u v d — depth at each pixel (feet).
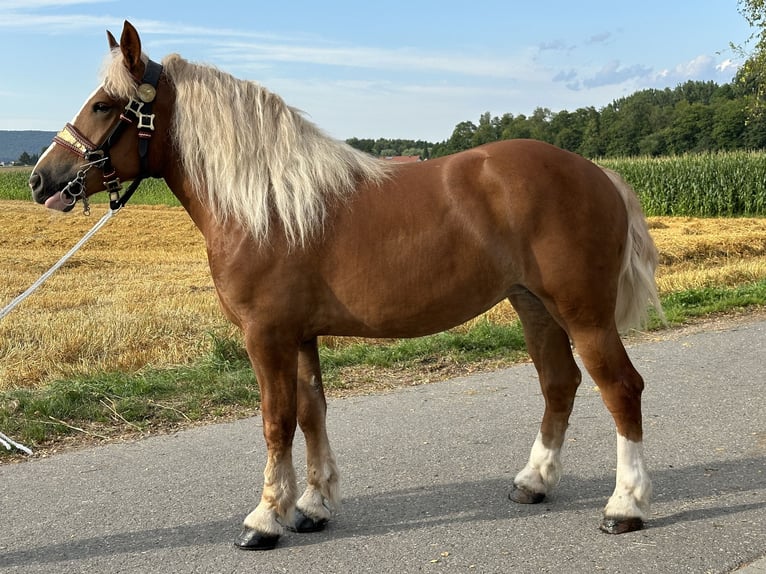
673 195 85.40
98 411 19.63
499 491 14.44
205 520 13.57
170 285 39.34
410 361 24.82
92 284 39.86
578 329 12.25
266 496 12.38
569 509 13.46
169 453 17.12
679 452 16.07
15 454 17.31
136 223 72.95
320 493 13.08
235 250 11.89
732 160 82.64
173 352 25.43
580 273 11.98
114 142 12.48
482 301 12.53
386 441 17.60
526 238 12.09
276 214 11.89
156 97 12.55
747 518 12.60
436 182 12.30
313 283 12.06
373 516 13.52
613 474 15.12
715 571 10.85
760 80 68.03
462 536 12.49
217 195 12.09
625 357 12.37
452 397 21.03
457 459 16.30
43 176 12.35
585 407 19.88
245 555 12.12
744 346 25.67
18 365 23.85
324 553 12.09
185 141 12.35
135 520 13.64
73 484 15.42
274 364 12.07
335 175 12.17
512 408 19.84
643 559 11.34
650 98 285.43
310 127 12.60
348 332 12.66
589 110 201.57
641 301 13.11
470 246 12.10
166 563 11.94
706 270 41.42
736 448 16.17
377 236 12.01
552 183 12.06
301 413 13.01
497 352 25.72
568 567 11.22
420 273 12.05
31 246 59.41
